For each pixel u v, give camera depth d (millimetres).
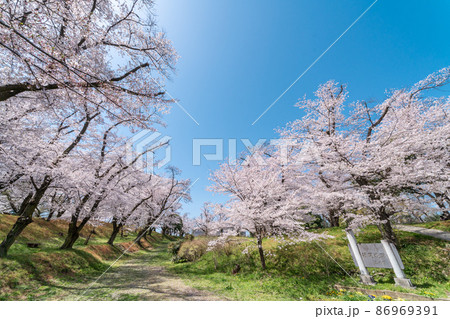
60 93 5133
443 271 7164
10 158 7641
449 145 8469
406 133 8758
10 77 5062
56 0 3879
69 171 9742
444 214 12461
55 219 20875
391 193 8656
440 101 10742
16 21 3270
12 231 7414
